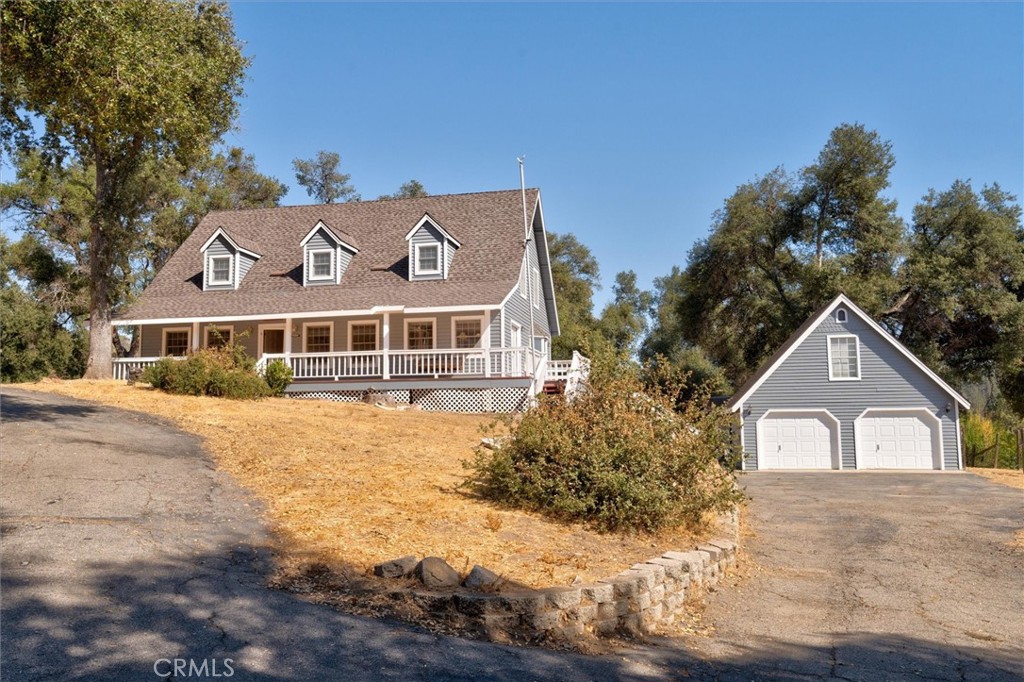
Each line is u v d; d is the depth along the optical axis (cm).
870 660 700
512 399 2522
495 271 2845
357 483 1079
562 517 1014
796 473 2622
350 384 2595
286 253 3123
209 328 2758
